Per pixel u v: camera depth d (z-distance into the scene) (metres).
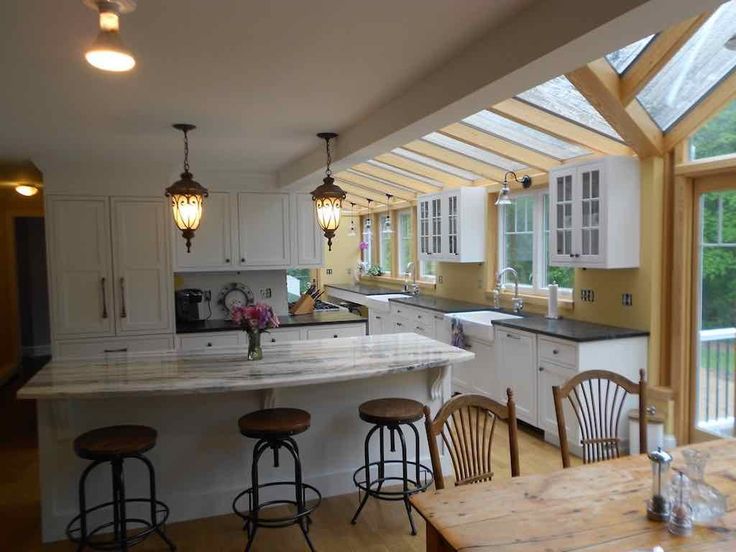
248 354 3.22
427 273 7.50
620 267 3.88
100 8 1.44
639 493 1.79
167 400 3.04
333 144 3.72
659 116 3.58
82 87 2.55
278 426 2.69
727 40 2.77
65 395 2.54
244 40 2.05
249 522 2.85
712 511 1.57
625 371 3.85
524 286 5.45
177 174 5.00
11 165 4.69
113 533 2.95
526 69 1.92
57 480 2.89
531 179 4.94
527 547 1.46
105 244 4.61
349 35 2.03
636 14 1.51
